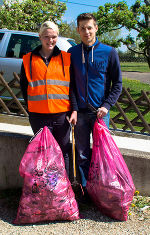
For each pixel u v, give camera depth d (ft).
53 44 8.82
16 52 18.66
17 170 11.25
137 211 9.77
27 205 8.72
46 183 8.62
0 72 17.04
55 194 8.65
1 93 17.16
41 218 8.91
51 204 8.68
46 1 36.04
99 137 9.23
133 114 22.29
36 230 8.68
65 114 9.43
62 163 9.13
